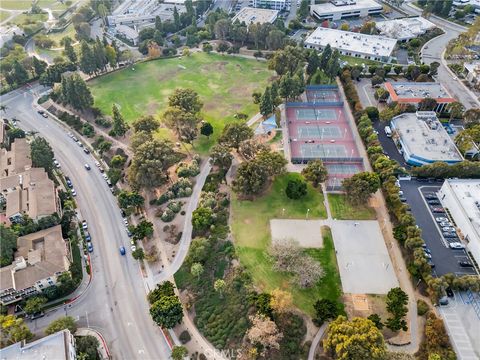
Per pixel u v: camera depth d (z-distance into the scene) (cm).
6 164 18025
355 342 10350
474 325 12150
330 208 16238
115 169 18225
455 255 14262
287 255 13575
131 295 13488
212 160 18462
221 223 15562
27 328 11706
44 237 14475
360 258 14262
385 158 17412
